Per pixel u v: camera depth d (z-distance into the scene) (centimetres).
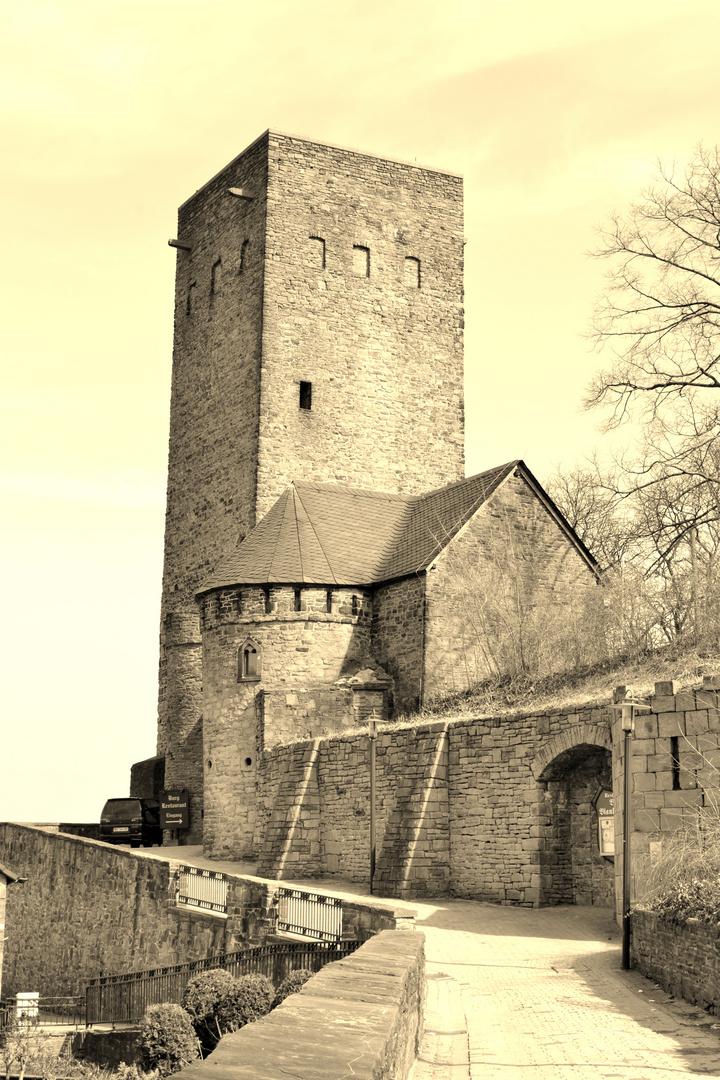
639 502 3553
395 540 4106
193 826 4500
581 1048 1115
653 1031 1209
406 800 2825
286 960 1764
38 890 3719
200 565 4759
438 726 2811
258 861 3266
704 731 1867
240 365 4697
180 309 5206
